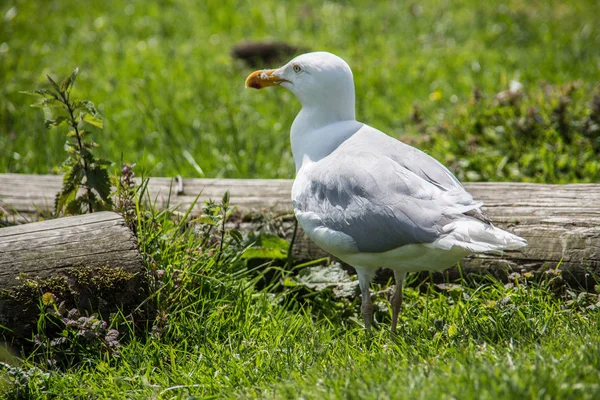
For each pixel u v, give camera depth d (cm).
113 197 895
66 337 716
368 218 705
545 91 1289
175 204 964
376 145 762
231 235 855
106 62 1752
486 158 1148
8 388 659
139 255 750
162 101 1518
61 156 1279
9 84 1570
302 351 714
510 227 865
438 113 1374
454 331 716
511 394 520
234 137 1283
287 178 1158
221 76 1667
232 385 661
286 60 1736
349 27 1962
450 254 681
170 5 2158
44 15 2034
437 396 534
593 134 1148
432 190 698
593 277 809
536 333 691
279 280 902
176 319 769
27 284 712
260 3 2156
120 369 695
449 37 1883
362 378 592
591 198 867
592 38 1770
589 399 515
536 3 2055
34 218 958
